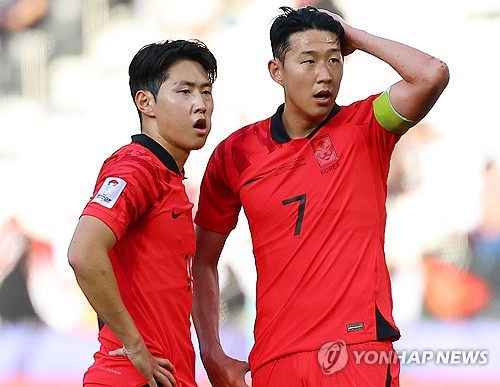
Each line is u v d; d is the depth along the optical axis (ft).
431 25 133.39
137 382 44.01
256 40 134.51
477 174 126.82
